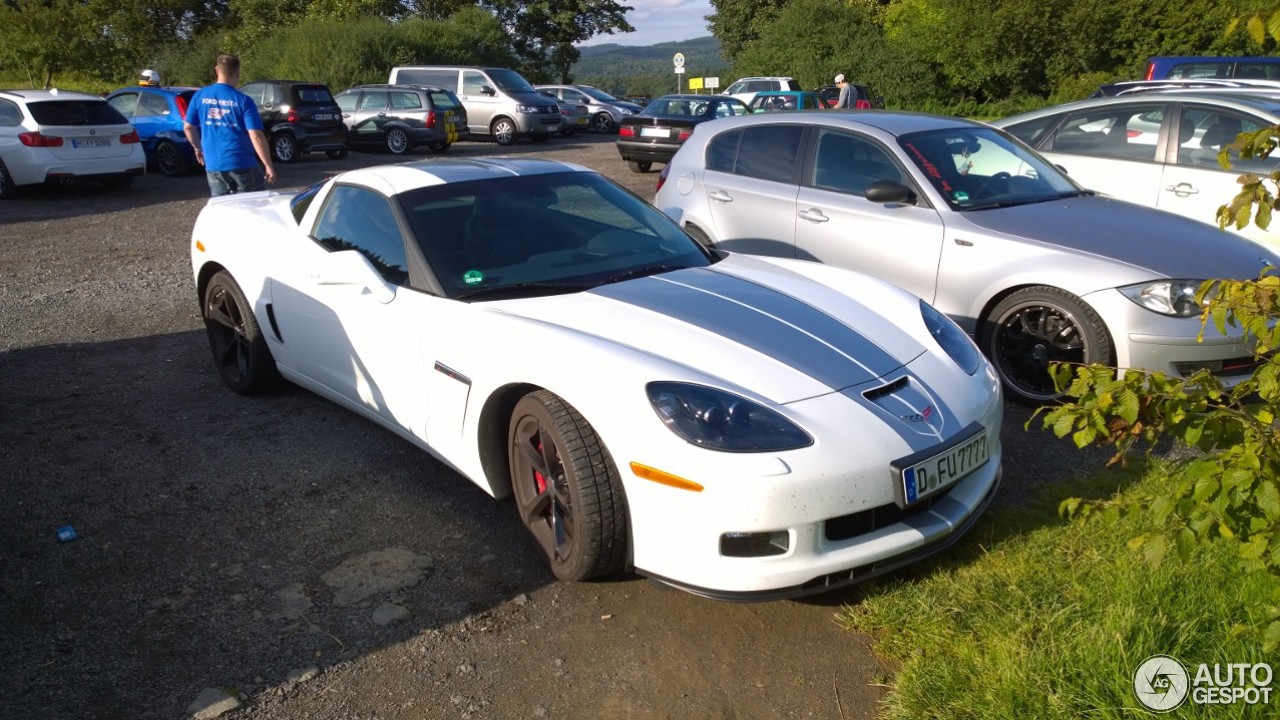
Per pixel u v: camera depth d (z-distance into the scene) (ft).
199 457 14.33
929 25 101.09
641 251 13.61
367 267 12.80
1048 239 15.83
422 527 12.14
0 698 8.82
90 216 38.42
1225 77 48.52
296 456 14.34
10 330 21.65
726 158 21.50
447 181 14.05
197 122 25.73
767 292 12.25
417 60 105.19
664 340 10.64
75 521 12.33
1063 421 7.68
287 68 95.30
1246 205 7.61
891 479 9.44
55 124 41.93
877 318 11.76
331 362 14.38
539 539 10.93
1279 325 7.06
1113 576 10.00
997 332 16.14
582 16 160.66
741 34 161.58
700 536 9.18
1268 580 9.14
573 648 9.61
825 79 102.68
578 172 15.29
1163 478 12.58
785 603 10.27
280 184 47.26
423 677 9.17
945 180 17.74
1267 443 6.98
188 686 9.00
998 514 11.82
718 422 9.28
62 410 16.40
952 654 9.07
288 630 9.93
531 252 13.06
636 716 8.60
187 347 20.16
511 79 76.28
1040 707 8.07
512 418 11.00
